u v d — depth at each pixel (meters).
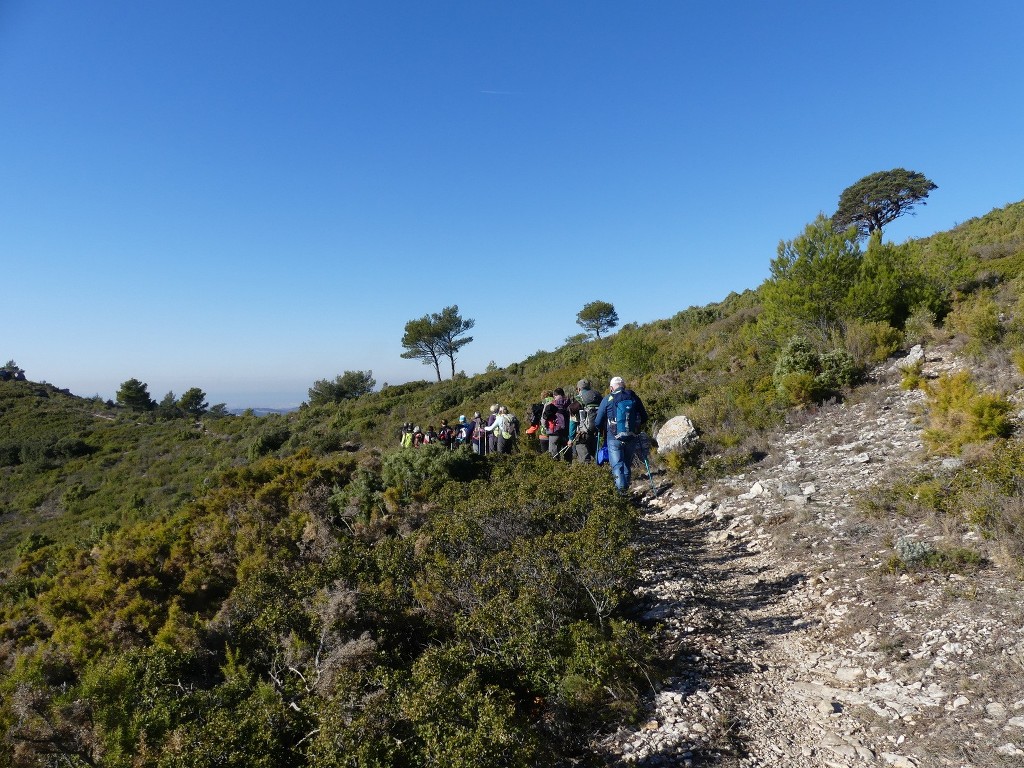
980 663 3.18
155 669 4.33
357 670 3.79
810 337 13.41
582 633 3.81
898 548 4.63
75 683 5.33
